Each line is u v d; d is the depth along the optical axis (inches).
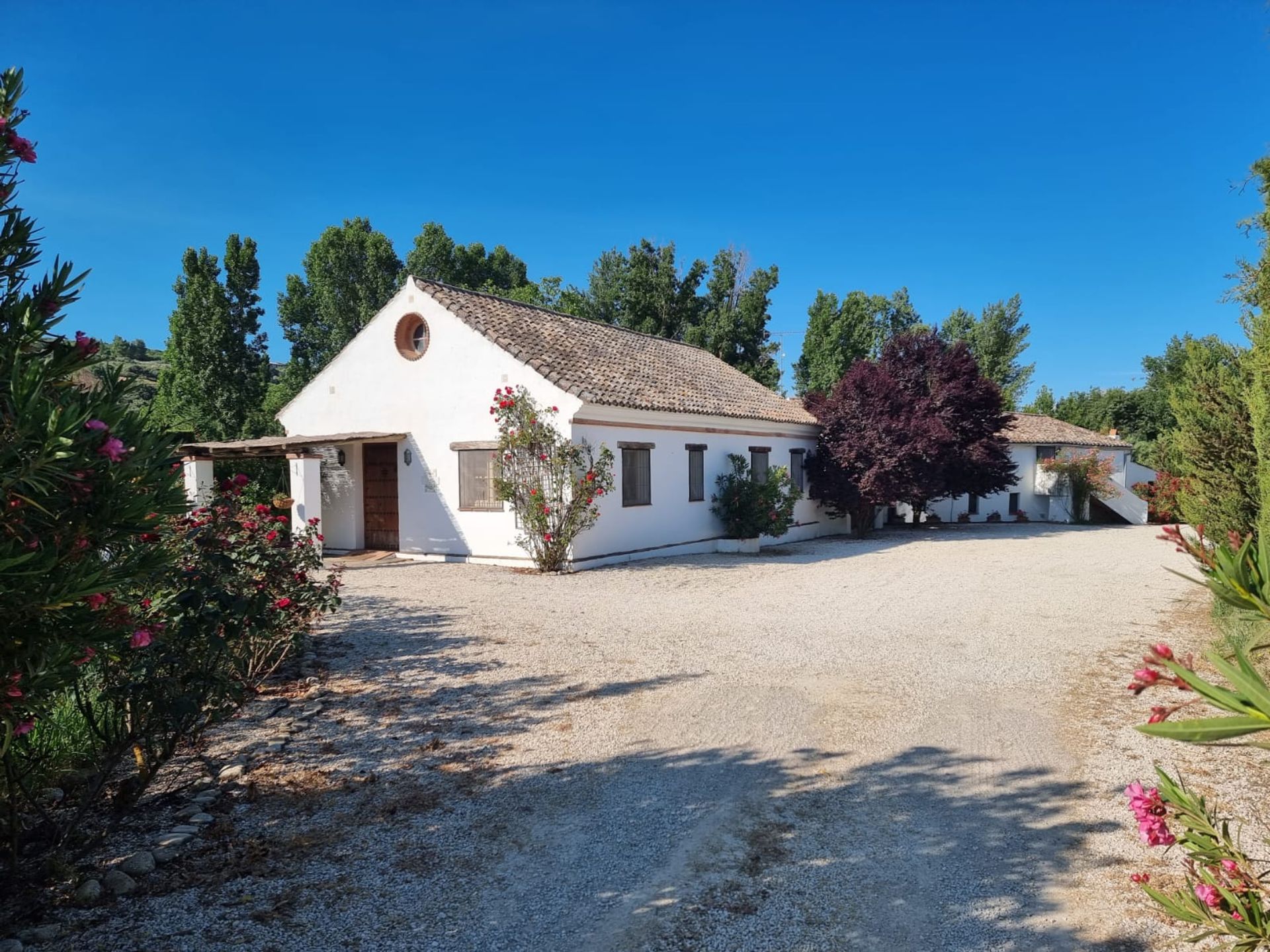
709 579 557.9
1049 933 137.1
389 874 155.8
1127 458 1558.8
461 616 411.8
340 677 293.7
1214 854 100.7
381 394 700.0
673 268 1551.4
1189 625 396.2
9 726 113.0
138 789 182.7
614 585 525.3
